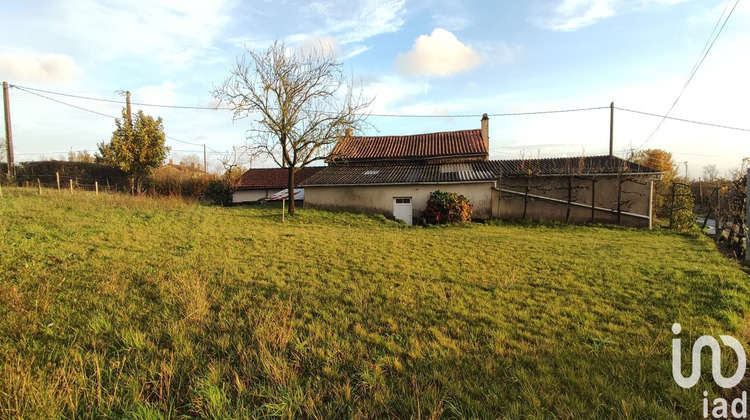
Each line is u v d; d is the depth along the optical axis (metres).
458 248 10.05
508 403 2.87
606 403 2.94
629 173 17.62
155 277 5.96
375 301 5.37
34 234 8.59
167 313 4.45
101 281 5.61
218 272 6.57
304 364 3.45
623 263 8.23
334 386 3.07
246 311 4.69
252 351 3.55
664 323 4.64
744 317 4.95
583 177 18.48
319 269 7.22
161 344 3.76
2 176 21.92
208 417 2.63
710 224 22.11
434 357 3.63
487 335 4.21
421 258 8.56
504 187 19.61
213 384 3.00
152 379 3.07
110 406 2.69
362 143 26.08
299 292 5.65
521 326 4.48
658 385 3.19
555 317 4.84
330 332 4.10
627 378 3.29
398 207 19.83
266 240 10.27
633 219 17.64
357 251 9.16
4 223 9.46
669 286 6.32
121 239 9.02
